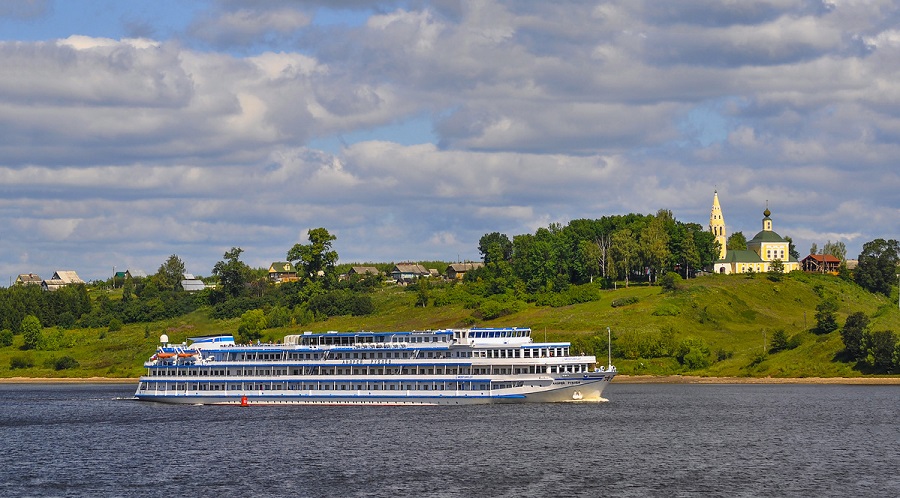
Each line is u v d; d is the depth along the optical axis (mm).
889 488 162375
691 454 194500
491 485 164125
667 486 163500
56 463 189500
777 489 161375
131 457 194875
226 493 159625
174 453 198750
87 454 199750
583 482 166500
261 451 199125
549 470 176625
